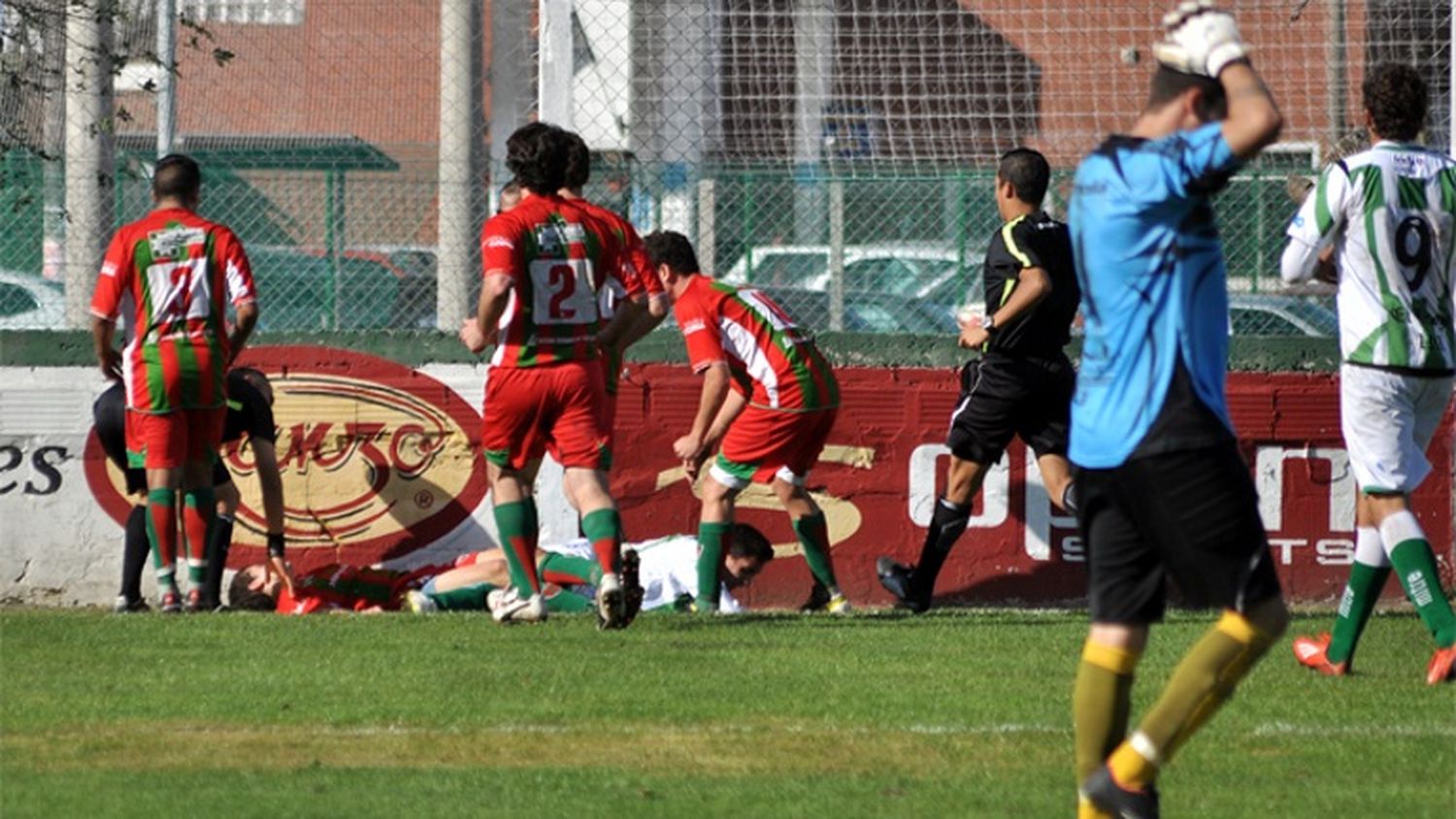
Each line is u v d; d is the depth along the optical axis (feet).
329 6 138.00
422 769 65.98
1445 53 130.72
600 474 100.83
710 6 132.67
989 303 114.11
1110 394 53.42
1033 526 130.93
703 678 84.84
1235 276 134.92
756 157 133.18
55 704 78.13
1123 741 54.95
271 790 62.28
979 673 86.94
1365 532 86.89
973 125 133.18
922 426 131.34
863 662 90.43
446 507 131.23
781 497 118.93
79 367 130.11
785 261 133.28
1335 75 131.03
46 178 135.13
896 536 131.34
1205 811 59.57
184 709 77.00
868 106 133.39
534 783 63.46
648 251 113.29
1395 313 84.38
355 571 124.88
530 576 105.40
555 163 99.81
